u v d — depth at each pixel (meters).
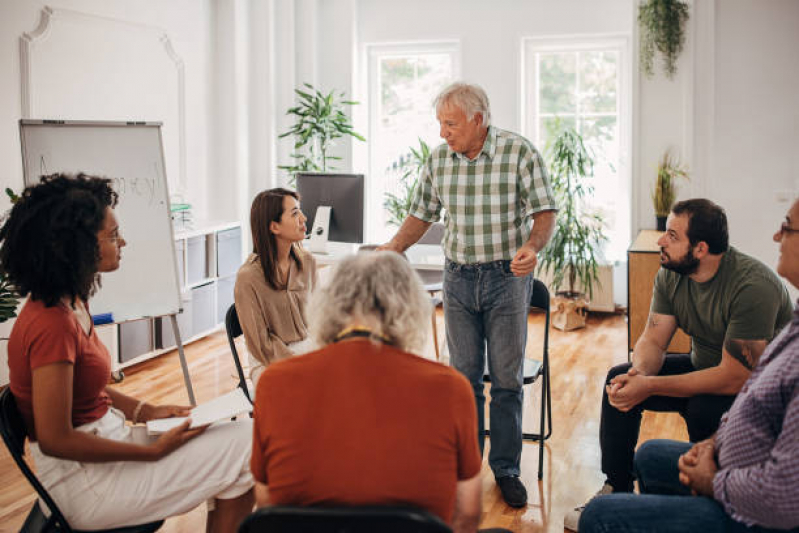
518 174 2.69
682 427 3.55
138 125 3.62
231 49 6.04
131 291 3.55
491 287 2.73
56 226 1.71
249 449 1.93
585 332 5.60
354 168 6.66
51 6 4.41
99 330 4.36
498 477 2.83
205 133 5.98
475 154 2.72
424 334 1.40
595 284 6.15
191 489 1.87
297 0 6.46
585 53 6.27
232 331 2.74
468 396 1.32
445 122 2.64
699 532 1.52
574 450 3.31
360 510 1.14
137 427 2.00
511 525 2.62
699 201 2.29
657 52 5.57
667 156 5.57
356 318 1.34
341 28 6.54
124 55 5.02
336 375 1.28
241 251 5.94
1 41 4.11
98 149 3.51
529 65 6.39
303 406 1.27
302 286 2.88
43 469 1.80
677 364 2.55
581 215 5.93
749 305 2.19
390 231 7.00
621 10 6.03
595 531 1.60
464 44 6.45
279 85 6.41
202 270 5.43
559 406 3.91
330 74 6.62
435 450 1.26
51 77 4.45
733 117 5.48
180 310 3.66
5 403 1.71
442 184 2.79
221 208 6.18
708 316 2.33
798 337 1.51
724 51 5.45
